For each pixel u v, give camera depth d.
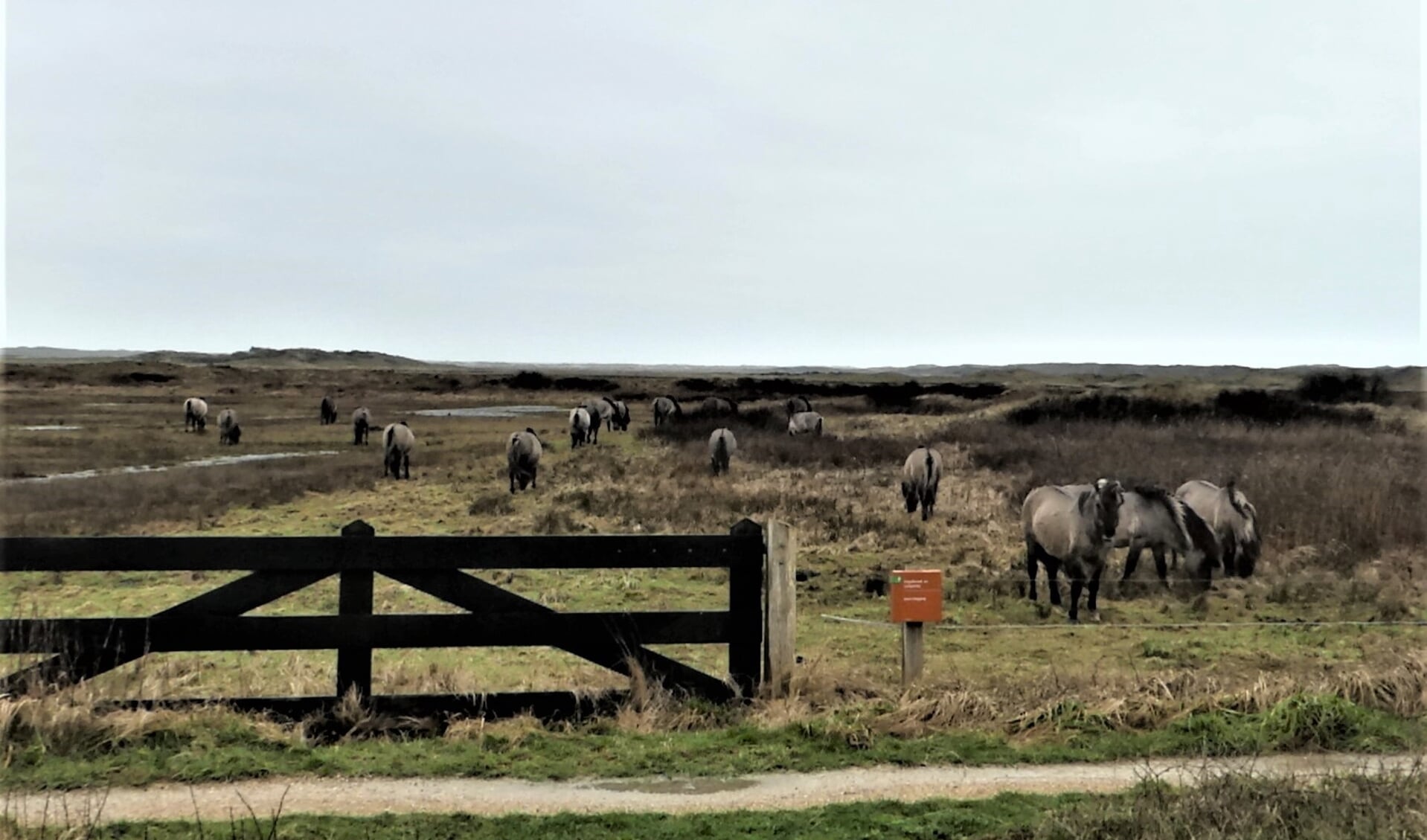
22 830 5.32
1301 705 7.36
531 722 7.37
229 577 16.06
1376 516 18.02
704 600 14.00
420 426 57.12
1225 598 14.63
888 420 51.44
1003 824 5.68
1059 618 13.51
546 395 110.00
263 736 6.94
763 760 6.80
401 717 7.44
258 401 88.19
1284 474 23.00
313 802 6.03
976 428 40.44
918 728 7.38
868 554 17.61
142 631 7.27
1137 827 5.40
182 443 42.84
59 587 15.31
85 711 6.79
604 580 15.24
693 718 7.56
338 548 7.50
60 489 26.38
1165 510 15.14
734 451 34.12
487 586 7.66
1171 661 10.90
